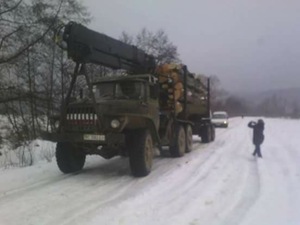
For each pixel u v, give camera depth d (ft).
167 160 44.37
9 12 63.41
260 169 38.19
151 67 45.57
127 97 36.83
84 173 35.60
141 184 30.86
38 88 65.16
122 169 37.96
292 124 150.00
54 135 33.47
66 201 25.34
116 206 24.23
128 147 34.01
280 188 29.86
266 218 22.39
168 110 47.19
